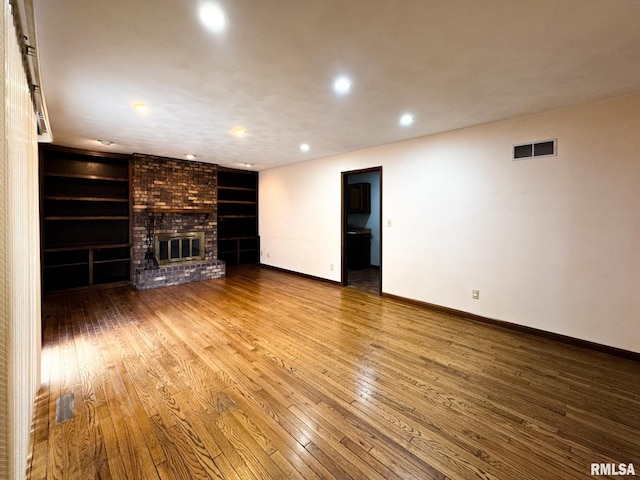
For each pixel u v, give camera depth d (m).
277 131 3.80
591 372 2.49
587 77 2.33
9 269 1.01
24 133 1.50
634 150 2.64
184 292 4.94
